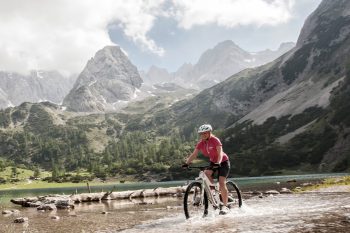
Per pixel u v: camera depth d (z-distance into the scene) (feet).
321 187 94.27
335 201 51.78
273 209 43.93
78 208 74.38
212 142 40.70
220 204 41.04
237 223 32.01
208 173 40.19
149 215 48.11
